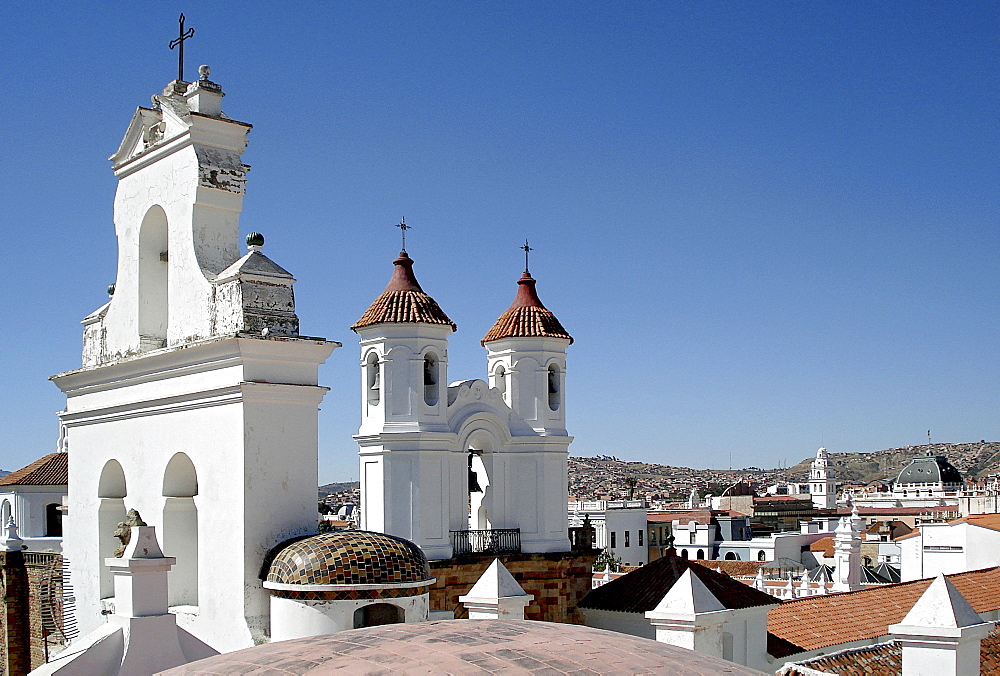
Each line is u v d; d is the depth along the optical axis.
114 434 27.53
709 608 19.92
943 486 191.62
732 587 36.34
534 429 43.78
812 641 33.94
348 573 21.86
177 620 24.09
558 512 43.56
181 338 25.16
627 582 41.38
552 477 43.56
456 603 40.03
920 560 56.88
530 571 42.12
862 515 141.88
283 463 23.25
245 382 22.61
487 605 23.45
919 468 199.88
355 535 23.12
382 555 22.59
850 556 57.19
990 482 189.25
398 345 40.75
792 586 57.16
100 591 27.47
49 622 30.25
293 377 23.56
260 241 24.14
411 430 40.06
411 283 42.28
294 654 11.45
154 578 20.47
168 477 25.33
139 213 27.27
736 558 103.75
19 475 57.66
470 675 10.20
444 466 40.66
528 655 10.94
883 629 35.81
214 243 25.08
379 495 40.31
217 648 22.92
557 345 44.75
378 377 41.44
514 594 23.69
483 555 40.97
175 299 25.50
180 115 25.31
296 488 23.45
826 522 121.88
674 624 19.78
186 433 24.55
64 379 29.23
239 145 25.62
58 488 57.16
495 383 45.28
